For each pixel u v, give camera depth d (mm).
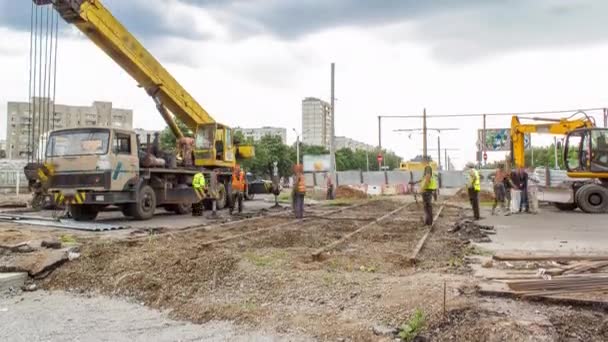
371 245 11414
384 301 6273
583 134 21875
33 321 6445
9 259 9008
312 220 17766
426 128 55031
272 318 6164
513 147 25328
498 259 8984
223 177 24219
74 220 16859
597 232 13688
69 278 8250
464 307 5754
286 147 83688
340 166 101375
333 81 37375
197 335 5844
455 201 31500
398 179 57375
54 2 15117
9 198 29250
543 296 6000
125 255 9234
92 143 16453
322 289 6953
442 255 10133
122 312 6816
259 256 9250
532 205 20938
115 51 18031
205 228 14844
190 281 7688
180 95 21625
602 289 6211
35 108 16500
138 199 17578
